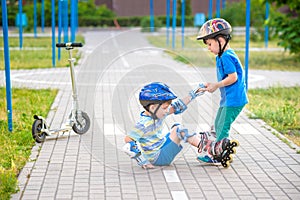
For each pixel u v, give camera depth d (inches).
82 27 1667.1
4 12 313.1
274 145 299.7
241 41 1100.5
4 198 212.1
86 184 234.1
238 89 257.8
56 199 216.2
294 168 259.3
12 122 330.6
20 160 265.0
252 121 358.6
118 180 240.1
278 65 698.8
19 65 653.9
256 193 225.9
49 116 368.8
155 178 243.6
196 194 224.2
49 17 1581.0
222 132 264.4
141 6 1903.3
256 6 1147.3
